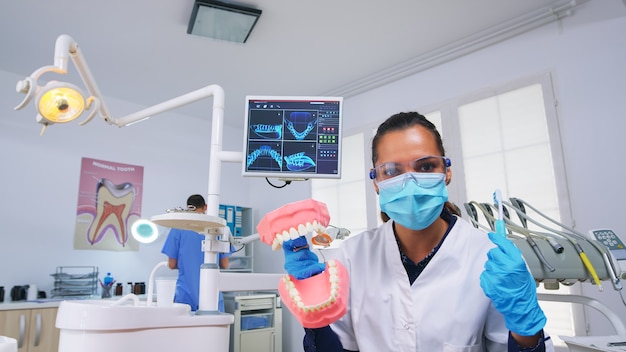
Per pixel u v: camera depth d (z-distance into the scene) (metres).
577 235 1.63
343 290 0.77
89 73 1.22
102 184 3.92
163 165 4.36
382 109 3.92
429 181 0.92
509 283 0.74
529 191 2.95
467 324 0.90
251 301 3.87
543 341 0.76
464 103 3.36
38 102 0.99
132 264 3.99
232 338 3.75
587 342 1.39
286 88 4.04
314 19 2.97
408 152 0.95
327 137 1.40
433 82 3.60
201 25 2.95
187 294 2.88
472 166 3.24
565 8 2.88
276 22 2.99
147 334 1.02
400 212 0.93
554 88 2.94
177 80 3.82
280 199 4.76
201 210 3.15
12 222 3.41
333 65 3.62
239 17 2.86
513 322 0.74
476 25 3.11
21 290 3.25
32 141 3.60
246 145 1.37
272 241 0.81
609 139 2.69
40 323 2.93
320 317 0.75
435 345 0.91
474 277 0.94
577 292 2.67
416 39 3.26
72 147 3.80
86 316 0.96
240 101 4.32
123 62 3.49
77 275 3.48
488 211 1.75
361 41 3.27
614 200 2.62
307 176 1.37
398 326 0.94
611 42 2.77
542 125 2.96
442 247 0.97
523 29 3.10
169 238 2.96
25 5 2.77
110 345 0.96
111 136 4.05
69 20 2.93
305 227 0.79
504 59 3.21
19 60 3.42
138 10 2.84
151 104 4.30
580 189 2.75
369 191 3.87
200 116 4.68
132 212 4.06
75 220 3.72
